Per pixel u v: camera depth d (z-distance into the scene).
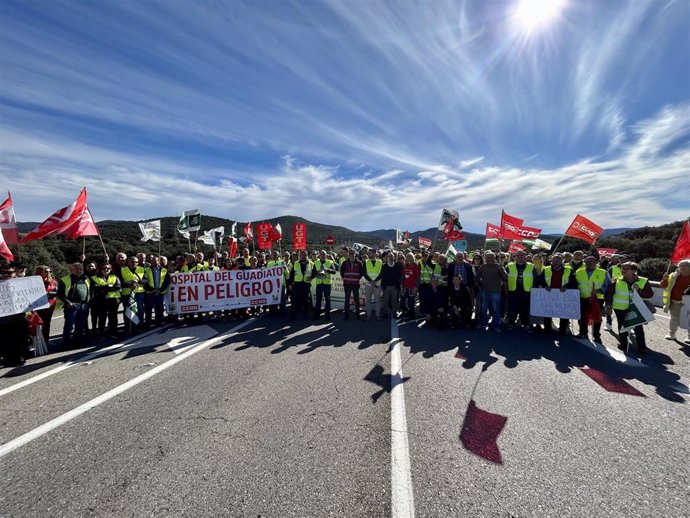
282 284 9.02
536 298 7.02
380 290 8.77
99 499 2.43
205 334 7.22
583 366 5.05
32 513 2.31
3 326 5.38
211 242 16.38
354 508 2.29
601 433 3.19
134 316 7.45
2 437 3.29
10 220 7.21
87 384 4.58
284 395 4.09
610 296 6.13
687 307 6.42
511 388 4.24
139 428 3.39
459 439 3.10
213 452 2.96
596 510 2.27
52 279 7.19
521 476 2.60
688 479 2.57
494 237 14.15
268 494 2.43
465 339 6.61
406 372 4.81
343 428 3.31
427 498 2.38
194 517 2.24
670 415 3.53
